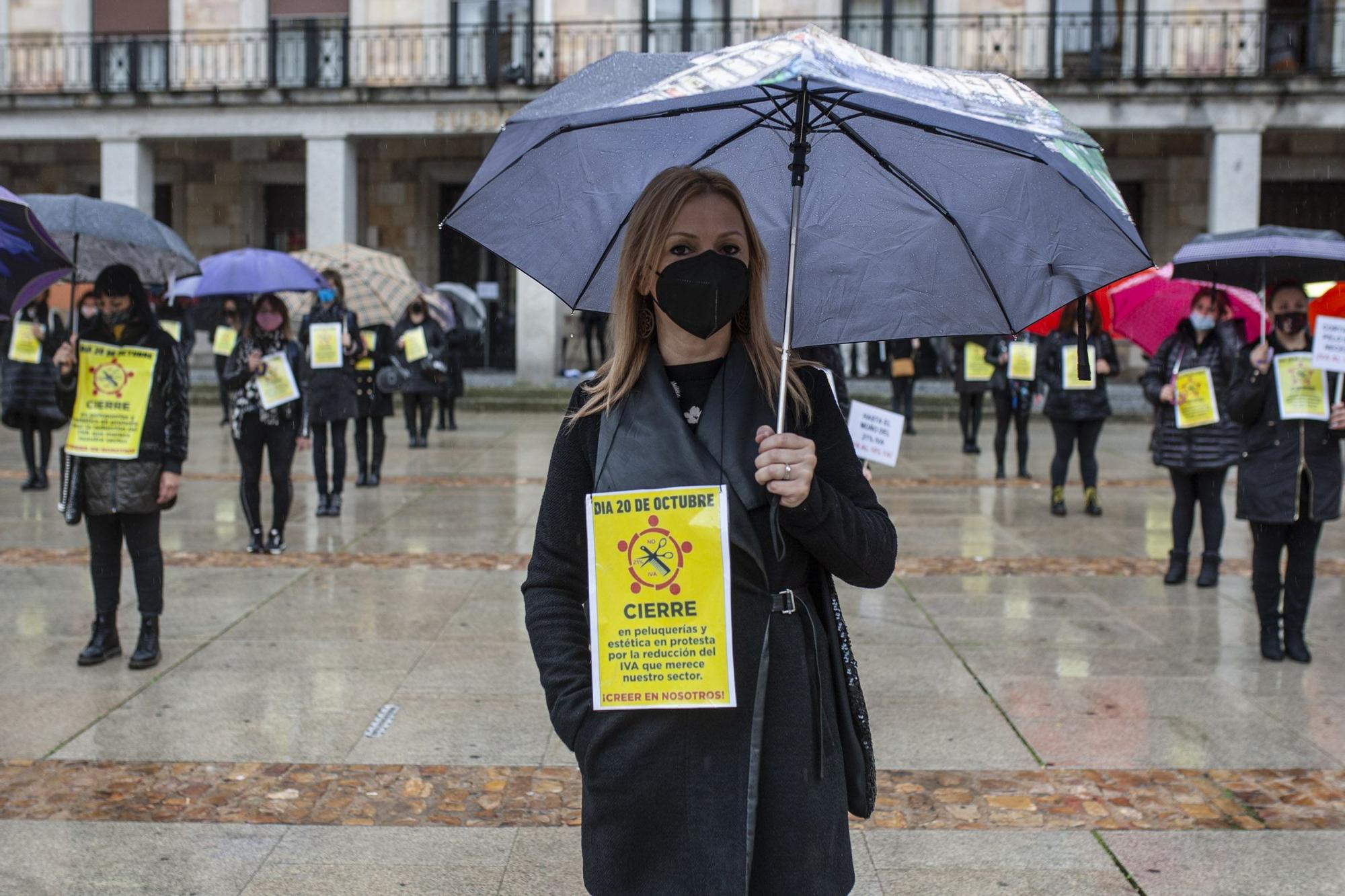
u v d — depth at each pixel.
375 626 6.49
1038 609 6.90
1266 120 22.09
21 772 4.45
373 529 9.34
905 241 2.72
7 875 3.66
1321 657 5.98
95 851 3.83
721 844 2.07
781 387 2.14
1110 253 2.47
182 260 6.21
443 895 3.57
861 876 3.69
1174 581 7.54
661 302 2.12
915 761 4.61
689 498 2.09
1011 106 2.22
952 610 6.88
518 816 4.11
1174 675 5.68
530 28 24.22
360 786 4.36
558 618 2.22
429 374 14.49
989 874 3.70
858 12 23.89
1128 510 10.39
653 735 2.11
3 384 10.98
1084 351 2.54
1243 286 6.66
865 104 2.35
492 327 26.91
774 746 2.11
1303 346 5.80
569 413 2.28
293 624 6.51
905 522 9.77
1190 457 7.38
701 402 2.21
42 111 23.98
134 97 23.64
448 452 14.45
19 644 6.09
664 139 2.64
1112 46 23.55
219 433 16.06
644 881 2.12
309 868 3.73
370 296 12.02
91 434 5.55
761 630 2.14
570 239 2.67
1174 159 25.20
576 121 2.37
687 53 2.28
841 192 2.71
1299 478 5.75
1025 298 2.64
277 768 4.52
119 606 6.85
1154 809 4.17
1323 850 3.86
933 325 2.76
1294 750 4.72
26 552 8.32
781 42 2.08
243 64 24.80
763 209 2.75
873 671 5.72
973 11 23.64
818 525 2.11
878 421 4.78
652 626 2.10
